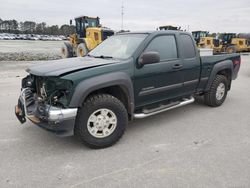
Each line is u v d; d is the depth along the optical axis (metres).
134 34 4.93
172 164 3.48
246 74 12.33
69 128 3.67
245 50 29.70
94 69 3.82
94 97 3.87
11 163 3.52
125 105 4.37
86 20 19.45
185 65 5.11
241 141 4.21
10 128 4.74
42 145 4.07
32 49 31.84
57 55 22.12
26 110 4.04
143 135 4.49
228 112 5.81
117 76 3.97
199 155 3.72
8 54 21.58
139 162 3.55
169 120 5.27
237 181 3.08
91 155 3.76
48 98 3.77
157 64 4.59
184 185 3.01
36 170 3.35
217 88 6.07
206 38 27.64
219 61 6.00
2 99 6.73
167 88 4.86
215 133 4.57
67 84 3.61
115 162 3.55
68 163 3.53
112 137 4.02
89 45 17.20
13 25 105.44
